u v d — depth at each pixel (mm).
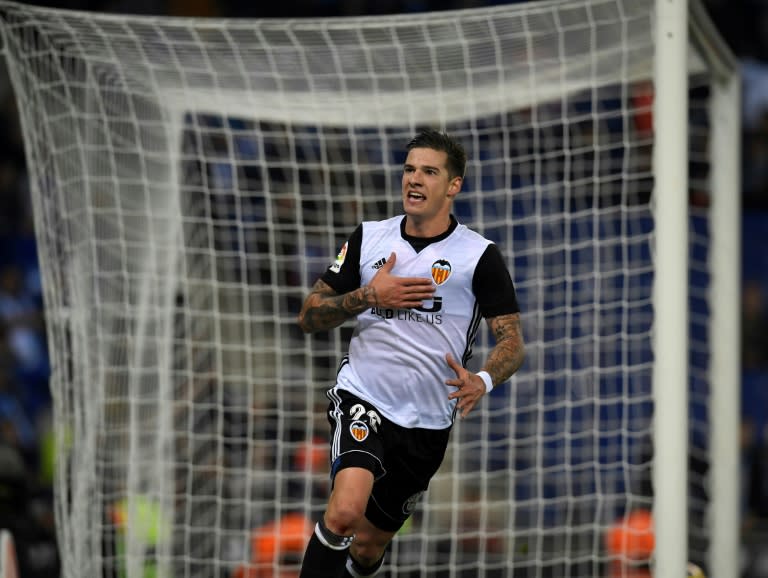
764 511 31297
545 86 20594
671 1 16875
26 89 19672
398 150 26172
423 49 19438
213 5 42156
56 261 20266
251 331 27125
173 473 23422
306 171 27984
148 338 23344
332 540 13617
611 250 27391
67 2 40094
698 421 30172
